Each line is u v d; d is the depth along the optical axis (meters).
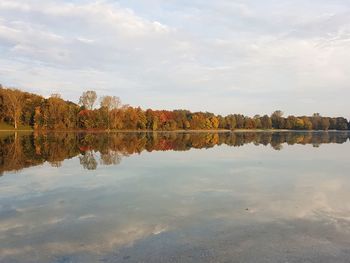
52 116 100.75
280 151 36.31
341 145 47.16
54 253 8.41
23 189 15.70
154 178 18.77
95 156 29.72
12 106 98.69
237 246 8.87
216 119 143.12
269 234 9.74
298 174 20.42
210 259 8.09
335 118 170.12
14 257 8.20
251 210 12.26
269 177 19.33
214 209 12.38
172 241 9.20
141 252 8.47
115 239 9.34
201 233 9.82
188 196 14.47
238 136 81.06
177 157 29.42
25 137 61.19
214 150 37.31
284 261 8.01
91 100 114.19
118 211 12.09
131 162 25.59
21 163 24.55
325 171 21.67
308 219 11.20
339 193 15.14
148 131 116.50
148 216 11.50
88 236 9.57
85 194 14.74
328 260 8.09
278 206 12.84
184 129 133.00
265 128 159.88
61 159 27.17
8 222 10.82
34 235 9.66
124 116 115.88
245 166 23.80
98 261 7.95
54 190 15.53
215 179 18.56
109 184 17.02
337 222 10.88
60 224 10.63
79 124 108.94
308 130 162.88
